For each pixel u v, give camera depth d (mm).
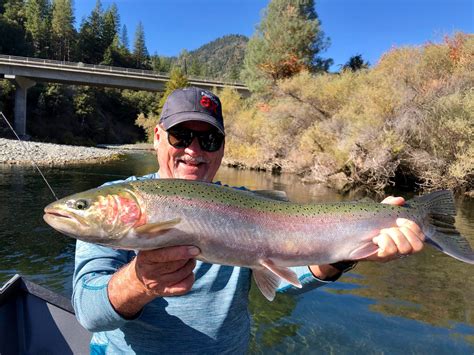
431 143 19234
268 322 6059
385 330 5875
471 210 15234
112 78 57531
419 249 2648
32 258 8805
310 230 2793
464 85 20766
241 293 2703
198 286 2525
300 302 6773
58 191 16906
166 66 150125
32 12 104000
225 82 55500
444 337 5699
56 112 68938
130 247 2402
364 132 21078
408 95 21312
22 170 23703
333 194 19016
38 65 53625
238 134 35906
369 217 2938
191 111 2904
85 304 2229
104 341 2635
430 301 6957
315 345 5453
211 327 2518
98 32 118625
